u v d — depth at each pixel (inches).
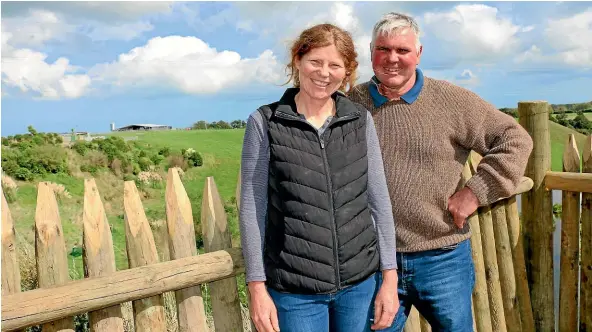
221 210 86.5
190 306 83.3
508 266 124.1
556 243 138.4
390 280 74.7
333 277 67.7
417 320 111.8
